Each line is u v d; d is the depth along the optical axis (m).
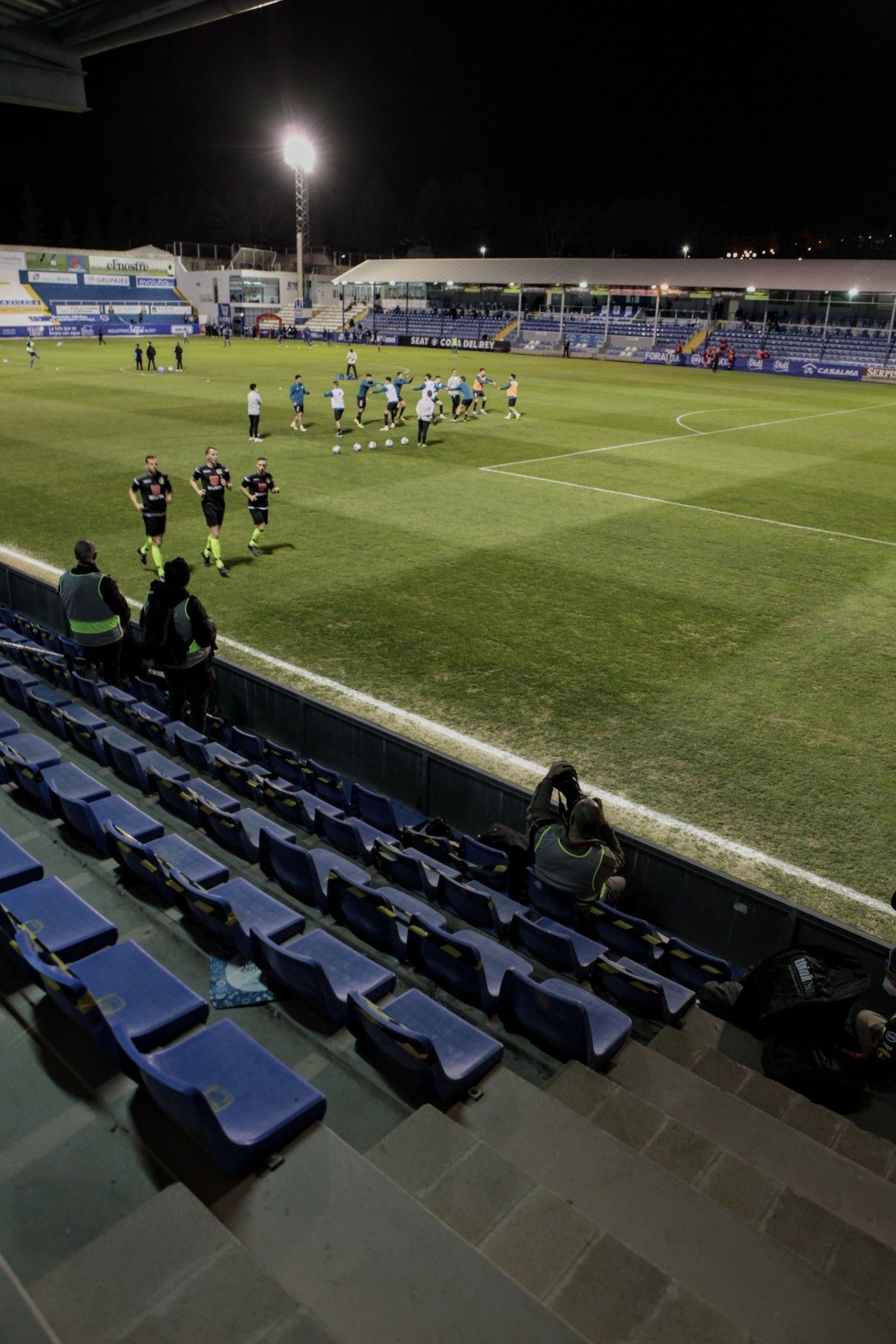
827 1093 4.61
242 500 18.08
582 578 14.12
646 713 9.77
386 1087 3.77
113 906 5.04
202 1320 2.38
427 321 75.81
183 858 5.58
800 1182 3.86
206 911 4.59
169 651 7.96
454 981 4.75
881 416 35.88
